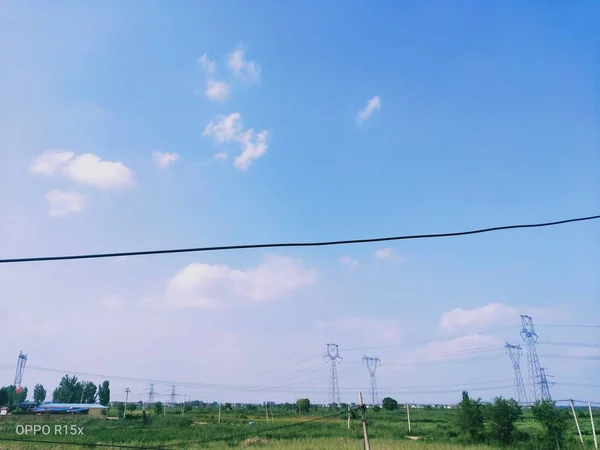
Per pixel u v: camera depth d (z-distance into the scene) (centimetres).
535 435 5412
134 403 14538
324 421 9262
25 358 11281
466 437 5766
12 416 9394
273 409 14675
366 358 11094
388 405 13612
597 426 7744
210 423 9044
